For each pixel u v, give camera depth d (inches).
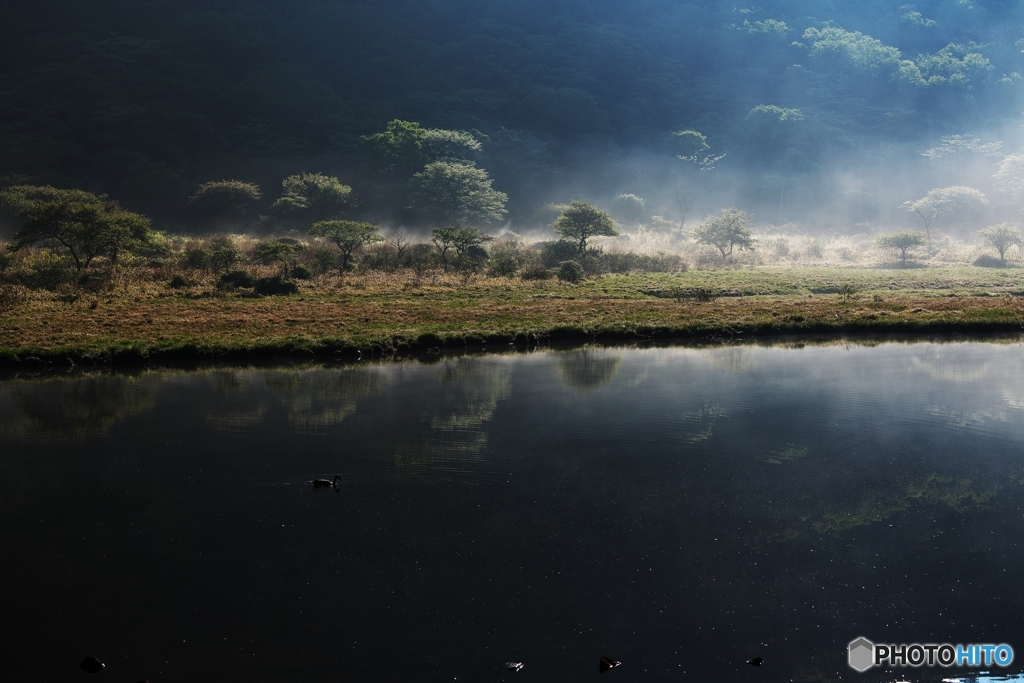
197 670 302.7
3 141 4062.5
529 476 493.7
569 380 794.2
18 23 5629.9
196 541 403.2
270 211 3555.6
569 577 371.6
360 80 6309.1
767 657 312.8
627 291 1515.7
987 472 504.7
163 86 5167.3
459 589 361.4
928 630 331.3
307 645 319.6
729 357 932.0
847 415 640.4
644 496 463.8
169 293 1406.3
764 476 495.8
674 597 356.2
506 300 1392.7
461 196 3484.3
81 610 343.0
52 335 1014.4
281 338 1011.3
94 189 3996.1
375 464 512.7
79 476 498.9
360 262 1871.3
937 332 1111.0
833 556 392.8
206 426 613.6
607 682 296.2
